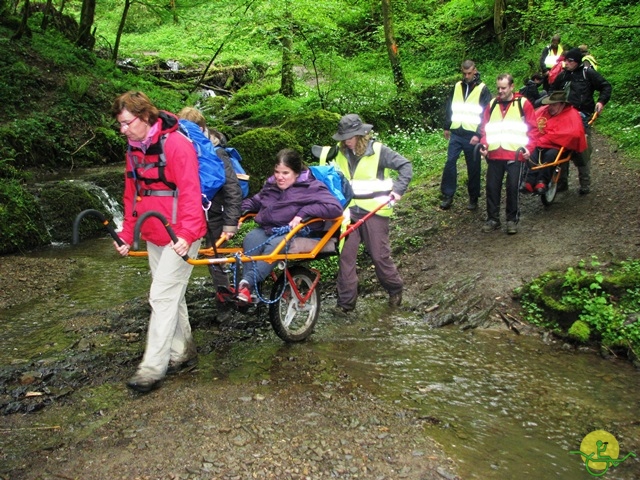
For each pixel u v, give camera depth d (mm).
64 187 9477
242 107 16594
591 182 8320
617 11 15492
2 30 14703
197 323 5320
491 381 4320
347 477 3111
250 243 4637
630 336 4734
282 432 3512
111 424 3617
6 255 8008
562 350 4883
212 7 18281
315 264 6629
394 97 13758
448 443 3486
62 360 4516
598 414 3881
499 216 7312
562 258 6074
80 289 6473
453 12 20141
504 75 6656
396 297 5781
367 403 3898
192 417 3678
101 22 27188
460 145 7754
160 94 16297
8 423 3695
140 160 3863
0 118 11727
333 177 4723
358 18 19469
